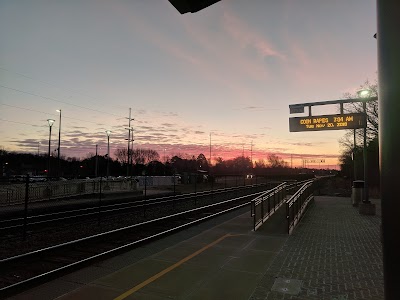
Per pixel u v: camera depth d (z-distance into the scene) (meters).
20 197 21.41
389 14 1.50
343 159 73.31
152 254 8.52
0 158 113.50
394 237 1.42
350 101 15.12
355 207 19.31
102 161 116.75
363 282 6.16
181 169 119.06
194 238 10.26
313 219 14.38
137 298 5.38
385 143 1.48
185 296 5.47
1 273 7.03
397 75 1.45
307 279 6.34
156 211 19.44
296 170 149.12
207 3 2.50
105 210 18.94
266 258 7.87
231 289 5.80
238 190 39.44
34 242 10.73
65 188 25.55
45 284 6.09
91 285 6.00
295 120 15.95
